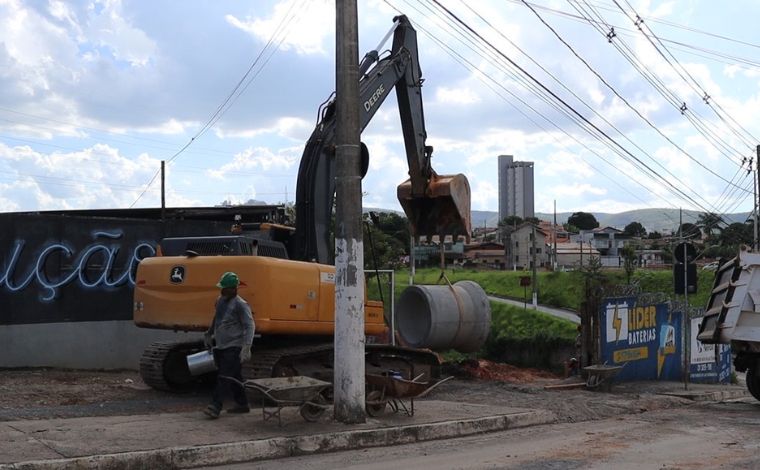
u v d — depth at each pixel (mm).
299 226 13148
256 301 11016
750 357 15070
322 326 12047
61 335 15086
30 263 14789
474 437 10461
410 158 14914
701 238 89188
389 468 8125
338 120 10078
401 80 14961
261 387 9352
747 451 9547
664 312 19156
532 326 41406
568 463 8562
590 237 152250
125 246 15969
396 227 84938
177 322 11555
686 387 16703
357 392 9984
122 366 15805
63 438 8242
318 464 8312
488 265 133875
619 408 13664
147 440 8328
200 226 16875
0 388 12047
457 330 16953
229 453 8281
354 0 10172
